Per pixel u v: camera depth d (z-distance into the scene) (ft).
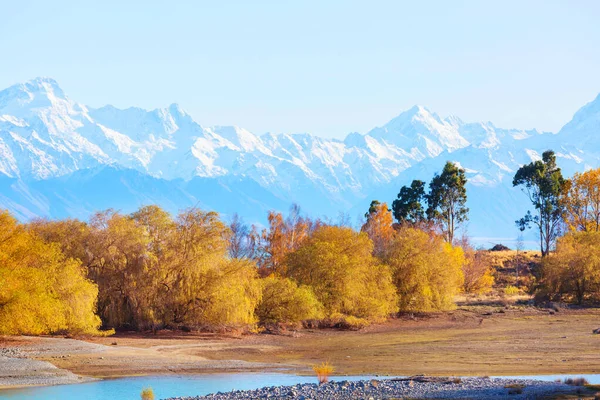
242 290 327.06
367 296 383.86
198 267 320.09
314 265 376.68
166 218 330.75
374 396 175.73
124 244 318.04
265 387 190.29
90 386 201.46
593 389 184.44
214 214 329.93
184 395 188.75
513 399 170.60
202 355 262.67
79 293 288.30
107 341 284.00
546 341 300.40
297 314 350.43
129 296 318.04
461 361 250.57
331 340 313.73
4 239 280.51
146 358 246.88
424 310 422.00
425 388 186.29
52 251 291.17
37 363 228.43
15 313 257.75
